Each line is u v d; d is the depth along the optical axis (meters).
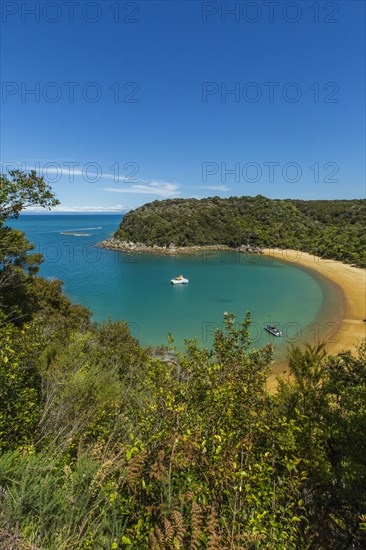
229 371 4.25
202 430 3.29
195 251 106.25
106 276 69.69
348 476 3.71
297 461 3.03
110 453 3.68
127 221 120.31
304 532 3.16
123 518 2.92
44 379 6.33
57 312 21.42
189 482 2.70
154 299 52.19
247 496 2.67
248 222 116.75
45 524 2.71
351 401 4.68
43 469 3.14
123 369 10.06
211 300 51.31
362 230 89.25
